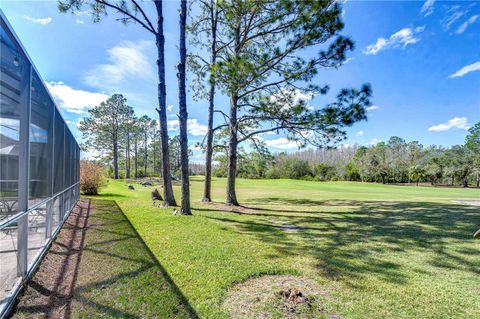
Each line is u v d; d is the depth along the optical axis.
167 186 8.54
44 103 3.74
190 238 4.66
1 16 2.16
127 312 2.25
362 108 6.74
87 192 12.27
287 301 2.47
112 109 34.12
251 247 4.25
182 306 2.38
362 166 42.53
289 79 7.14
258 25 7.68
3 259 3.12
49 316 2.15
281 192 17.59
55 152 4.62
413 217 7.39
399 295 2.65
